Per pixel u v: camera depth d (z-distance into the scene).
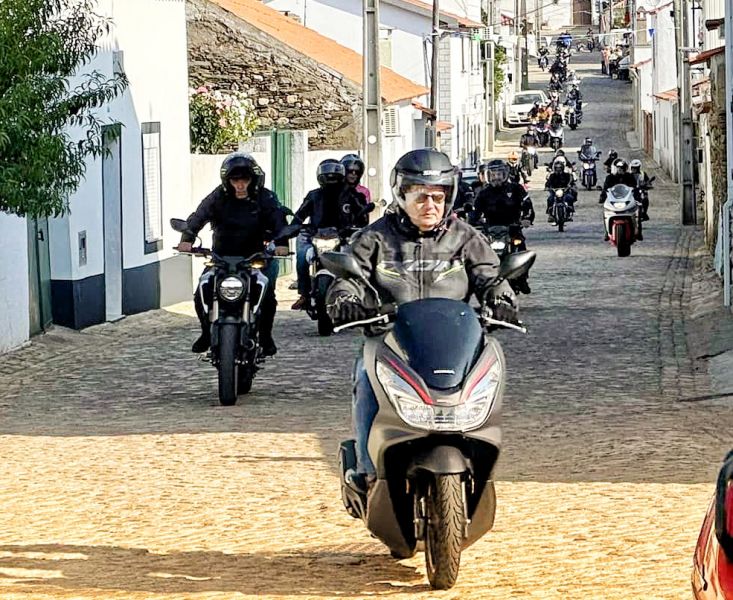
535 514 8.94
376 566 7.71
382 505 6.84
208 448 11.57
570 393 14.72
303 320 21.70
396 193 7.24
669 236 38.56
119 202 22.62
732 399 14.11
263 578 7.48
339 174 19.33
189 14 36.53
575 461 10.93
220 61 36.56
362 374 7.16
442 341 6.72
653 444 11.59
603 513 8.88
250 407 13.88
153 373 16.52
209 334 14.20
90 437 12.30
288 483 10.09
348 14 55.25
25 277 18.83
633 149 75.88
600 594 6.88
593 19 149.50
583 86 108.69
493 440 6.69
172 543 8.40
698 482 9.91
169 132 25.22
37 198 14.38
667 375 15.94
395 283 7.26
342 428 12.51
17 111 13.81
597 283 26.59
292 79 36.44
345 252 7.28
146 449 11.61
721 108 28.17
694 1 45.09
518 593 6.95
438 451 6.58
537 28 135.12
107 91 15.49
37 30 14.09
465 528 6.73
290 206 31.28
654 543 7.97
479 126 72.50
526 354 17.66
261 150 29.95
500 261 7.29
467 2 68.81
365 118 28.56
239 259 14.01
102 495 9.84
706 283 25.81
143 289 23.58
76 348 18.94
